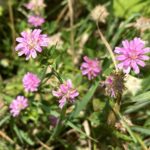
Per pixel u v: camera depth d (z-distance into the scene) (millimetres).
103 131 133
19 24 176
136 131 137
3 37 176
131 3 164
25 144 145
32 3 160
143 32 144
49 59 107
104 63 125
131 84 136
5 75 170
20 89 156
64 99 110
